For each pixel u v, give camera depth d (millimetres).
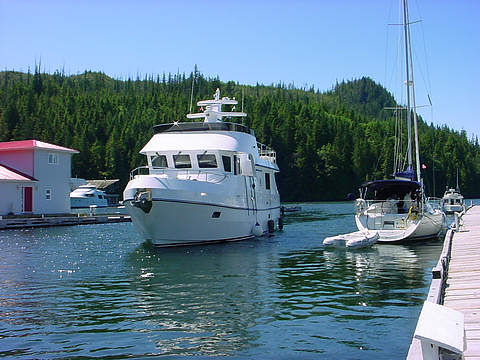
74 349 9117
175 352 8945
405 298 12914
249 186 26375
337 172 115875
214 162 24234
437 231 27953
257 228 26734
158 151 24516
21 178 42375
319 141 123562
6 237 30359
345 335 9812
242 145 25344
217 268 17766
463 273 13117
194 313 11508
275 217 32594
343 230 34312
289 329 10242
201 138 24609
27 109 127438
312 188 115188
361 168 116500
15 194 42188
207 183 22766
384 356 8641
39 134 111938
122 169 109188
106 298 13125
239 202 24859
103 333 10047
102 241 27703
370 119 188750
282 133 117562
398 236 25078
